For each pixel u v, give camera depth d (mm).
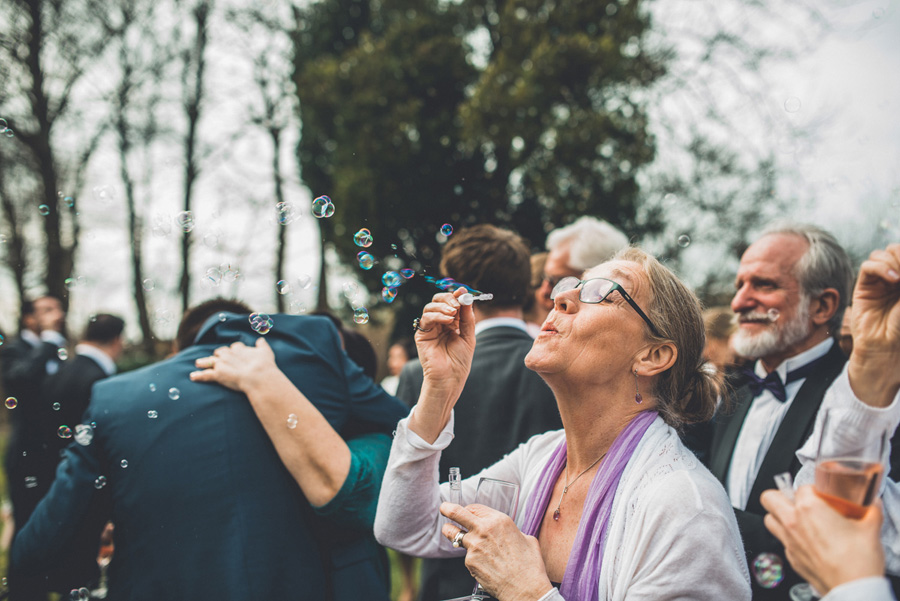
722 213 8633
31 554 1432
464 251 2016
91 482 1439
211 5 11797
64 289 10516
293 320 1668
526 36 9305
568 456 1192
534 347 1149
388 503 1231
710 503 981
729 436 1758
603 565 1016
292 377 1538
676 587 931
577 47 8781
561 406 1171
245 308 1876
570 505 1145
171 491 1375
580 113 8820
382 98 9945
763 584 1291
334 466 1420
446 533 1092
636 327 1112
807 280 1697
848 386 1102
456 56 9953
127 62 10969
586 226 2496
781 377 1715
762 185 8172
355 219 9625
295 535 1416
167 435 1417
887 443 824
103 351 3373
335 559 1484
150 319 11969
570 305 1136
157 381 1497
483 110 8945
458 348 1250
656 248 9047
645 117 9180
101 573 1613
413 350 5227
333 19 12102
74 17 10016
